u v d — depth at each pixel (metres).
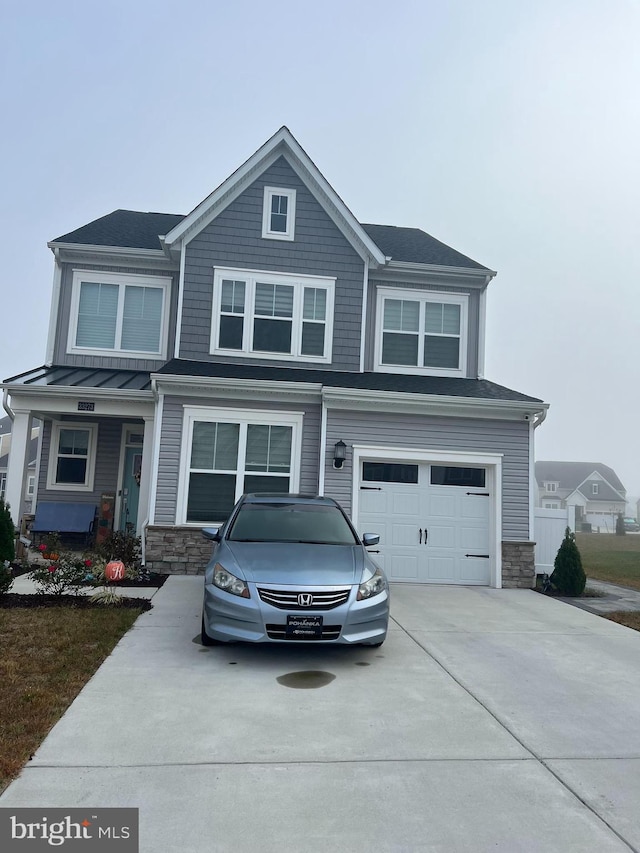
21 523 11.69
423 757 4.07
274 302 13.15
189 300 12.87
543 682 5.73
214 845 3.03
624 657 6.69
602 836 3.22
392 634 7.35
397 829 3.22
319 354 13.15
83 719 4.48
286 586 5.93
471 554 11.49
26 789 3.48
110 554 10.86
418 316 14.08
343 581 6.09
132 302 13.96
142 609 7.98
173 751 4.02
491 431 11.59
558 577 10.95
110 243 13.92
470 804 3.50
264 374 11.96
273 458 11.45
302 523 7.54
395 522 11.41
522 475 11.59
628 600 10.53
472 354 14.09
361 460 11.43
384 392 11.06
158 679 5.41
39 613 7.54
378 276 14.01
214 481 11.24
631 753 4.25
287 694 5.17
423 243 16.12
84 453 14.28
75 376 12.67
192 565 10.91
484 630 7.75
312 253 13.38
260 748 4.12
